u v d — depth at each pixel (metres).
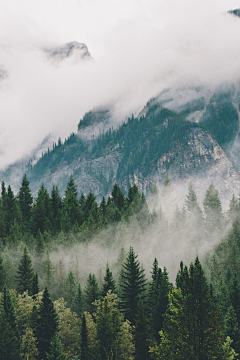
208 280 81.56
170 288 61.03
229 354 28.56
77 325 57.88
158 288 58.91
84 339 48.78
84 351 47.41
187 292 29.92
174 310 30.08
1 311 52.38
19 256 93.38
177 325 29.94
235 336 49.09
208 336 28.61
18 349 47.84
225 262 96.50
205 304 29.19
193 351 27.94
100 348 43.25
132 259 67.12
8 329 47.97
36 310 54.94
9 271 82.25
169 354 28.98
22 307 58.09
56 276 87.69
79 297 70.25
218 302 60.34
